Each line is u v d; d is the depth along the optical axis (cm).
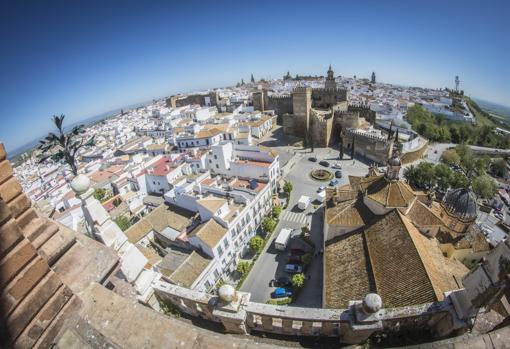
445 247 2920
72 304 637
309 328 1398
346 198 3747
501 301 1253
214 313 1352
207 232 4162
